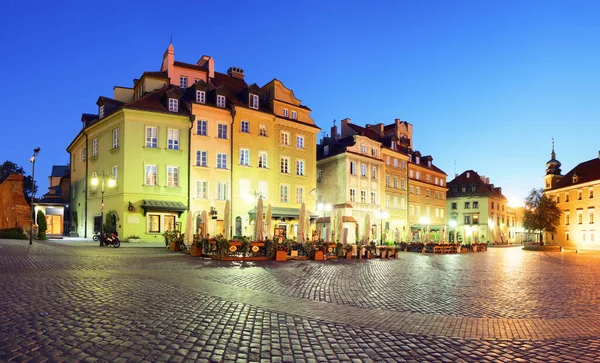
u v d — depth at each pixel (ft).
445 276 61.67
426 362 20.77
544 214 218.38
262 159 145.59
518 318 32.01
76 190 154.10
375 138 211.82
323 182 183.21
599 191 210.18
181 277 48.19
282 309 31.86
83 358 18.83
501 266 85.56
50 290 35.29
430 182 242.17
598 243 209.77
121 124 122.11
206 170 131.75
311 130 161.68
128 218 118.21
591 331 28.07
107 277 45.03
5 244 89.40
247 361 19.69
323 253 89.35
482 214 287.89
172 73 145.89
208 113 133.49
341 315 30.81
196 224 127.44
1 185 143.54
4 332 22.18
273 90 153.07
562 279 61.21
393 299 39.06
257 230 88.38
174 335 23.15
